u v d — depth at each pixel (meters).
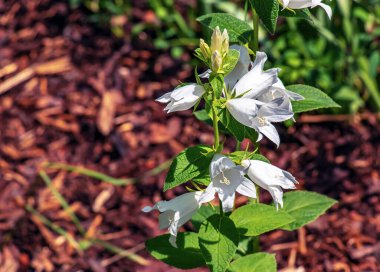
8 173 1.05
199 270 0.90
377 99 1.07
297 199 0.69
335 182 1.01
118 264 0.93
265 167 0.57
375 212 0.98
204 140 1.06
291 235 0.95
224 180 0.55
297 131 1.07
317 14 1.05
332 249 0.94
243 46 0.60
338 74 1.08
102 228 0.97
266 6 0.58
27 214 0.99
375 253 0.93
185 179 0.56
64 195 1.01
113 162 1.05
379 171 1.02
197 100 0.56
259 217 0.64
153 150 1.05
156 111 1.10
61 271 0.93
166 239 0.67
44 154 1.07
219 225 0.60
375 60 1.08
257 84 0.56
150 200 1.00
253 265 0.67
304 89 0.66
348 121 1.08
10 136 1.10
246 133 0.63
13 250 0.96
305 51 1.08
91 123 1.09
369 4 1.09
